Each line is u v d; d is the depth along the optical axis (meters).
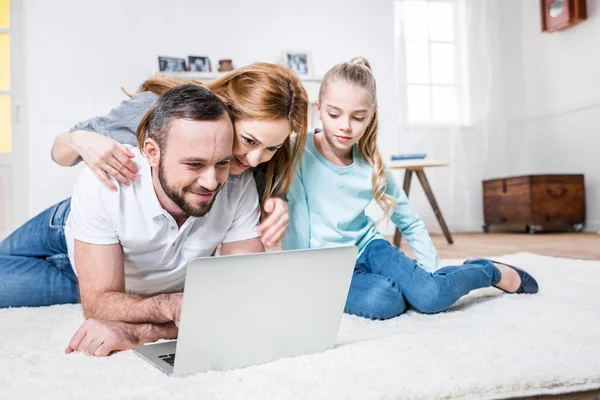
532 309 1.32
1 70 4.18
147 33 4.33
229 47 4.50
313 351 0.96
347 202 1.52
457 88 5.06
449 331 1.11
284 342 0.92
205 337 0.82
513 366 0.83
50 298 1.54
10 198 4.18
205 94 0.91
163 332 1.05
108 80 4.28
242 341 0.87
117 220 1.04
